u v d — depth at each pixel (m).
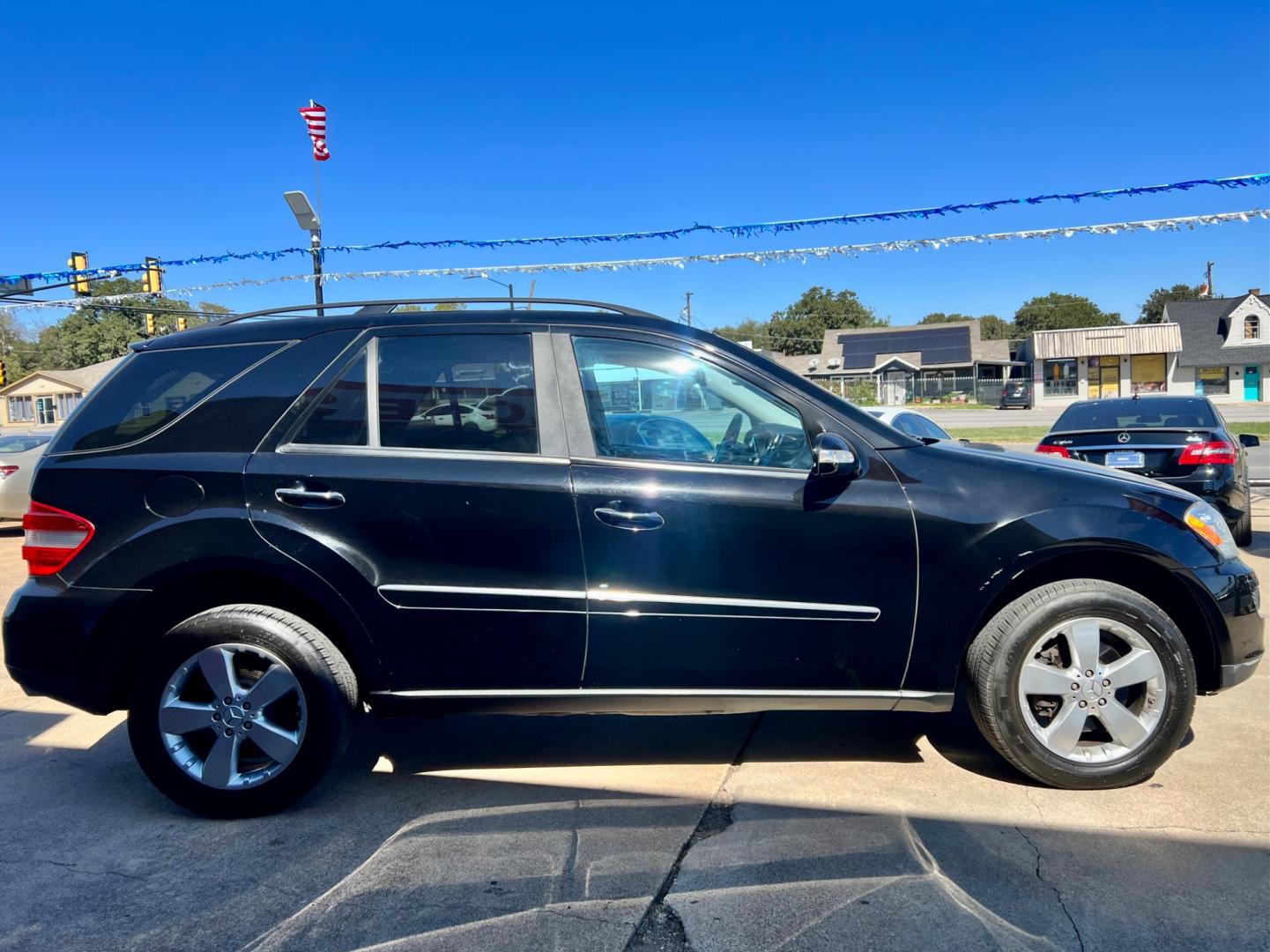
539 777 3.58
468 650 3.22
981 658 3.28
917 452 3.35
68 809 3.37
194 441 3.32
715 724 4.16
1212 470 7.33
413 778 3.60
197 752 3.29
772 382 3.38
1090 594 3.21
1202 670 3.46
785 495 3.22
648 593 3.19
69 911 2.66
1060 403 50.22
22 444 11.26
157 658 3.23
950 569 3.20
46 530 3.28
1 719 4.42
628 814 3.22
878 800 3.28
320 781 3.30
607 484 3.21
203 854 2.99
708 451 3.32
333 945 2.46
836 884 2.71
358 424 3.33
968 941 2.41
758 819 3.16
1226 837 2.94
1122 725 3.25
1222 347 48.09
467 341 3.40
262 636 3.19
